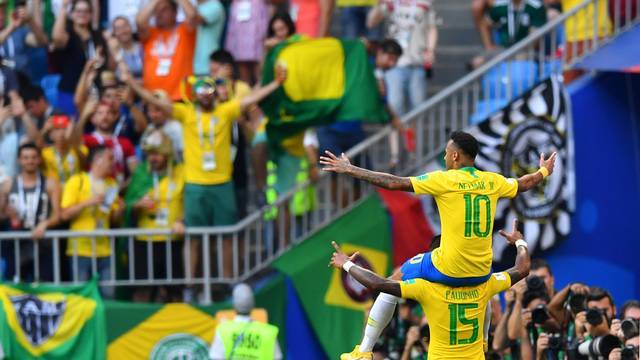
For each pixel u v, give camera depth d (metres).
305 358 52.31
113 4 57.28
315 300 52.00
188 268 51.69
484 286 32.19
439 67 63.72
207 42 55.12
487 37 58.16
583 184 54.44
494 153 52.84
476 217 31.62
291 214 52.38
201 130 50.56
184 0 54.44
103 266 51.59
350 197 53.19
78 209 50.84
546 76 53.78
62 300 50.94
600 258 54.66
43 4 57.00
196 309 51.53
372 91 50.94
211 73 52.34
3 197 51.09
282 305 52.06
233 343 47.91
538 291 39.22
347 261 32.41
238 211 53.22
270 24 51.69
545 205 53.38
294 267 51.94
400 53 53.75
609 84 54.44
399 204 52.41
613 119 54.44
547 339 37.06
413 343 42.78
